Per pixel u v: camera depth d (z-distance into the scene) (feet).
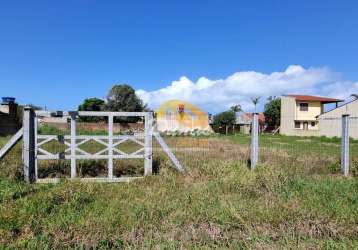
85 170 33.40
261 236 16.88
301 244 16.05
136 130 45.83
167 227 18.01
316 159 42.47
